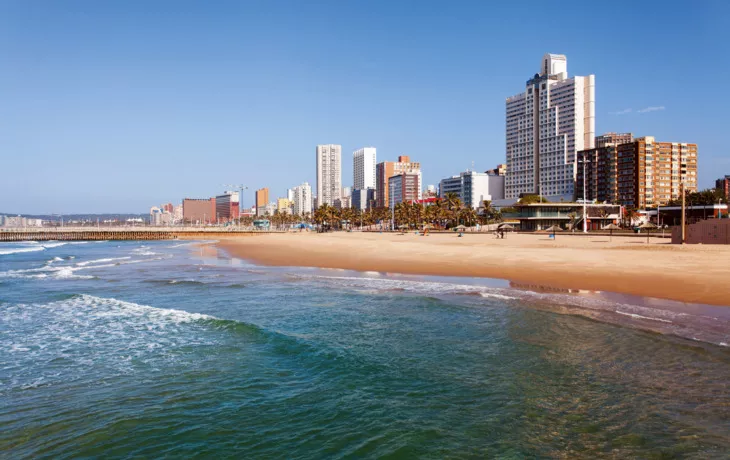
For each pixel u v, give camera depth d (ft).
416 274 119.03
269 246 279.49
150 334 63.36
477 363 46.06
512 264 128.67
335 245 259.39
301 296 90.43
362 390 40.22
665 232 304.50
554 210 459.73
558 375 41.91
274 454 30.35
